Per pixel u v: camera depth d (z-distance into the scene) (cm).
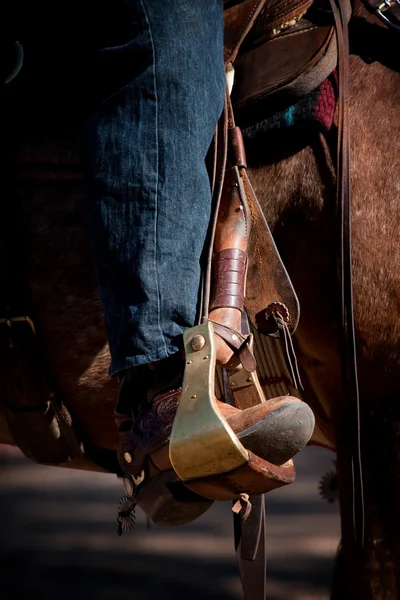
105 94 336
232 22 352
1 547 1117
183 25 319
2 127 358
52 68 357
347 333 331
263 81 346
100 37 345
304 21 353
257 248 334
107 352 355
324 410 369
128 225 321
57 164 354
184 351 313
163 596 884
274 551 1059
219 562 1025
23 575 977
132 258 319
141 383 331
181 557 1052
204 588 912
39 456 376
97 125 330
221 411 306
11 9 365
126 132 323
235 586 919
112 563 1027
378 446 344
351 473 352
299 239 346
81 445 372
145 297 317
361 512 330
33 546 1123
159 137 320
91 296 353
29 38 364
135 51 322
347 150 331
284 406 293
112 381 358
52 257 354
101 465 382
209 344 300
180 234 319
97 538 1166
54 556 1066
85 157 332
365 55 348
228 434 285
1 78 359
